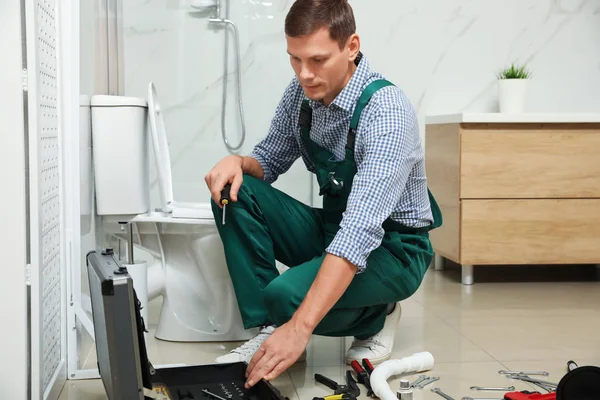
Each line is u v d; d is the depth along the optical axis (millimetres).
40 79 1598
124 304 1255
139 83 2793
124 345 1265
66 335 1911
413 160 1812
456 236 3176
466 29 3504
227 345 2262
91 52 2240
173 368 1711
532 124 3117
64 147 1889
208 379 1736
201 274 2281
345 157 1856
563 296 2967
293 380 1887
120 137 2254
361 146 1810
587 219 3166
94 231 2258
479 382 1866
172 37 2791
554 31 3553
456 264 3605
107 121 2244
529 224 3150
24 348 1514
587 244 3174
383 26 3463
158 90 2783
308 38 1670
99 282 1310
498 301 2869
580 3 3557
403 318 2582
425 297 2947
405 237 1944
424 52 3492
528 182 3133
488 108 3545
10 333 1510
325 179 1938
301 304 1627
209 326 2293
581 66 3582
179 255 2299
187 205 2467
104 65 2480
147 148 2383
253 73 2812
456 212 3158
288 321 1675
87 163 2129
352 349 2041
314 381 1878
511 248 3152
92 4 2266
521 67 3527
